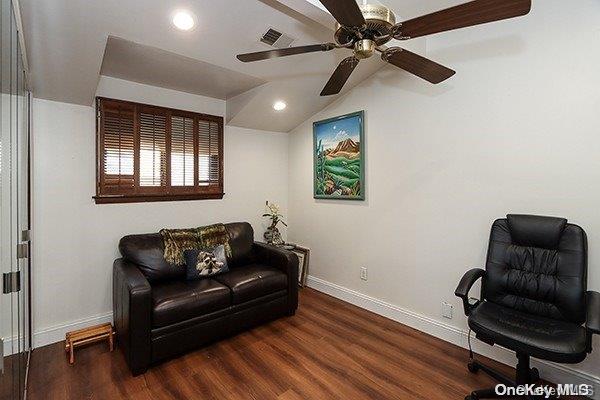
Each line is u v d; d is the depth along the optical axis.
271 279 2.82
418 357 2.30
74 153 2.54
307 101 3.39
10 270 1.49
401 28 1.39
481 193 2.31
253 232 3.53
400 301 2.88
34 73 2.12
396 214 2.88
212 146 3.45
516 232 1.99
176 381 2.02
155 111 3.00
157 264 2.63
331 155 3.50
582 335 1.58
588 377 1.86
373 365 2.20
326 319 2.95
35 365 2.16
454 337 2.48
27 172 2.13
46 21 1.77
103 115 2.68
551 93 1.97
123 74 2.70
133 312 2.04
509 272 1.98
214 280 2.69
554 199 1.98
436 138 2.56
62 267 2.51
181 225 3.22
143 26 1.99
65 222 2.52
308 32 2.25
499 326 1.70
